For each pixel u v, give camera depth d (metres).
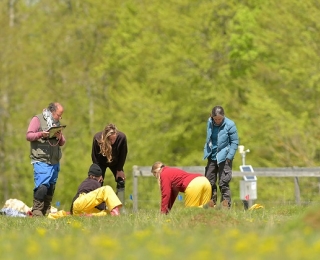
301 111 103.12
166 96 111.19
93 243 23.36
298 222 27.48
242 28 107.19
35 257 20.39
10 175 118.12
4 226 38.31
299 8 102.06
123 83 114.50
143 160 111.25
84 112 125.31
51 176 48.75
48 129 47.97
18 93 120.75
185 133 110.62
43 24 130.38
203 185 42.62
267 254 19.30
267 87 107.00
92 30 130.00
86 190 45.47
